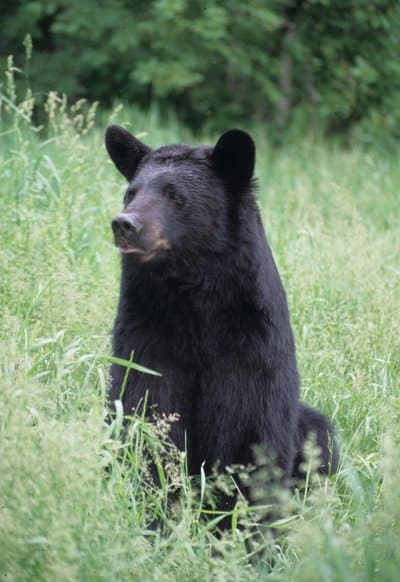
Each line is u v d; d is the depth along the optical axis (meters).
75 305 11.23
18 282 11.55
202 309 9.14
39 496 6.88
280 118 33.59
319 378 11.54
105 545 6.95
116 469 7.97
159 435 9.10
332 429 10.55
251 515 8.55
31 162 14.87
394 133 34.09
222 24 30.27
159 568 7.25
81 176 15.74
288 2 32.88
